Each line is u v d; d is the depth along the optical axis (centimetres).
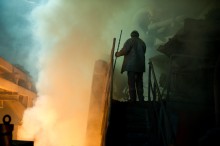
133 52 1090
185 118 538
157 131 859
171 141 713
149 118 903
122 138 842
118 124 886
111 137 835
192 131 527
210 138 425
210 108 995
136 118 902
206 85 1129
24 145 598
